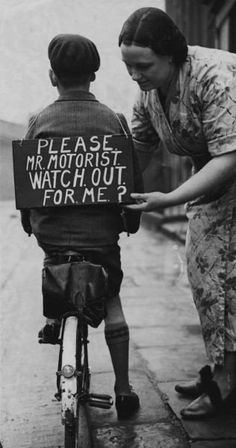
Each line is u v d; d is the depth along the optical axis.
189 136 2.66
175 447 2.57
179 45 2.49
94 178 2.44
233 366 2.88
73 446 2.18
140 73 2.49
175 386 3.14
